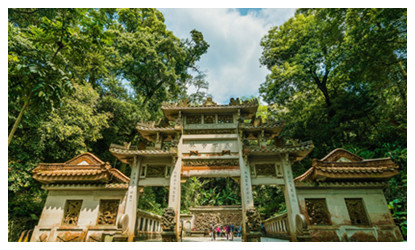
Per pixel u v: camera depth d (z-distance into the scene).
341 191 10.44
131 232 9.83
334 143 21.78
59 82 7.28
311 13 26.14
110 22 8.60
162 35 30.69
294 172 22.06
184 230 23.89
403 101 17.00
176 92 30.00
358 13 15.05
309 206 10.37
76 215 10.51
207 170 11.18
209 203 34.84
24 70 6.37
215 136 11.92
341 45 17.83
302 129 24.06
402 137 16.48
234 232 22.02
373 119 19.72
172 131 11.75
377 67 14.90
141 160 11.34
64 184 10.80
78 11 7.56
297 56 24.17
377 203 10.07
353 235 9.48
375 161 10.38
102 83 21.95
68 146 15.07
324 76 24.09
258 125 11.62
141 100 27.58
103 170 10.22
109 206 10.75
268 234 17.89
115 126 21.50
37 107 7.05
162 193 26.97
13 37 9.55
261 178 10.84
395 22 13.53
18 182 11.80
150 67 25.09
